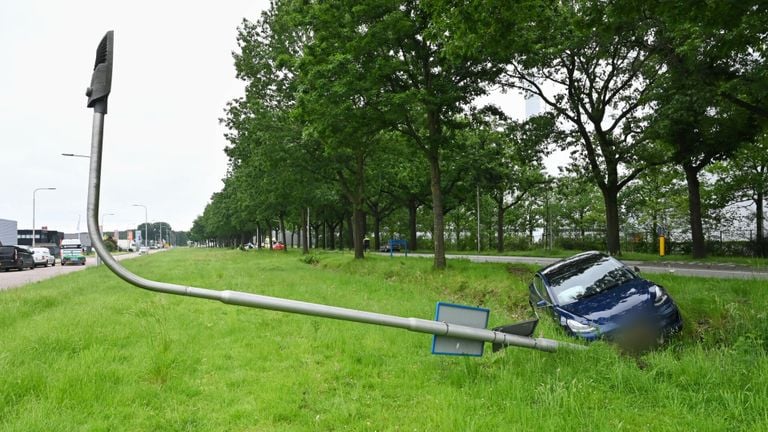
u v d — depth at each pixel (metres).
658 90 19.25
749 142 20.55
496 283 13.26
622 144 23.14
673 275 11.80
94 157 2.46
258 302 3.60
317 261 27.98
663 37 16.39
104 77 2.43
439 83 15.91
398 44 15.95
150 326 8.04
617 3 8.95
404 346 6.81
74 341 6.89
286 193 33.22
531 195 41.09
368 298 11.89
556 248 39.16
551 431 3.58
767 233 26.11
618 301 7.08
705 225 28.78
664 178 29.28
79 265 42.97
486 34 9.96
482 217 48.00
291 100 24.72
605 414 3.86
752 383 4.14
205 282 15.57
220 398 4.88
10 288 16.48
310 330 7.88
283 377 5.50
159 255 54.53
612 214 23.88
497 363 5.55
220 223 81.38
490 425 3.78
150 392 4.93
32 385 4.90
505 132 24.45
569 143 24.05
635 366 4.85
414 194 40.91
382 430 3.95
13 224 61.88
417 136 17.23
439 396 4.59
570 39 18.56
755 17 9.35
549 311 7.66
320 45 16.17
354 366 5.84
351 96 15.70
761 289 9.08
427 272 16.94
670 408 3.94
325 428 4.10
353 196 25.50
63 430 3.94
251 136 25.91
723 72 15.77
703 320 8.07
